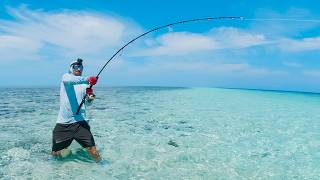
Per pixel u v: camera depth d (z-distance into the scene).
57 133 5.04
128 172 4.52
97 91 31.72
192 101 18.53
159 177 4.36
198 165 4.98
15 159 5.00
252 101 20.00
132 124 8.75
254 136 7.54
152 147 6.03
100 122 8.92
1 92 24.11
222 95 27.47
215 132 7.88
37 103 14.20
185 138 7.00
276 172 4.79
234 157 5.54
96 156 4.98
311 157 5.71
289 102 19.91
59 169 4.55
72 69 5.15
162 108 13.56
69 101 5.05
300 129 8.73
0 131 7.14
